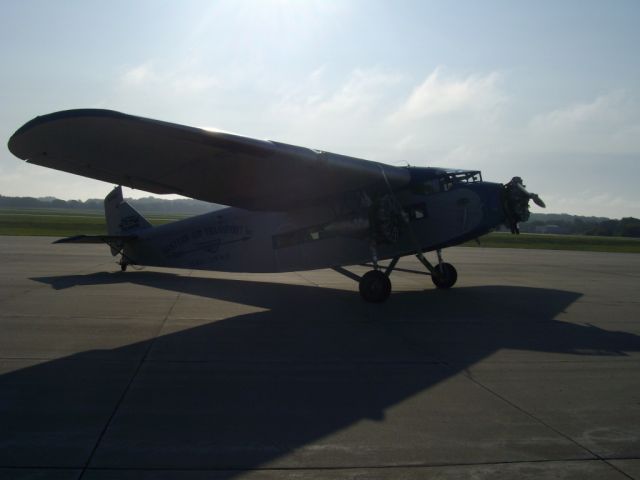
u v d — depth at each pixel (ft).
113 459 12.31
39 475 11.49
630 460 12.69
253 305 33.55
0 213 330.34
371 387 17.81
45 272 49.14
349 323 28.45
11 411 15.10
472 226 36.01
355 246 37.63
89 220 206.59
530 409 15.96
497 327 27.91
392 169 35.50
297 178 33.09
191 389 17.30
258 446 13.15
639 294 41.34
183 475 11.64
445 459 12.60
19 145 25.86
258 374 19.04
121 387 17.34
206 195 35.55
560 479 11.71
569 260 80.02
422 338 25.14
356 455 12.74
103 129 24.57
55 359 20.35
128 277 46.50
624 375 19.60
